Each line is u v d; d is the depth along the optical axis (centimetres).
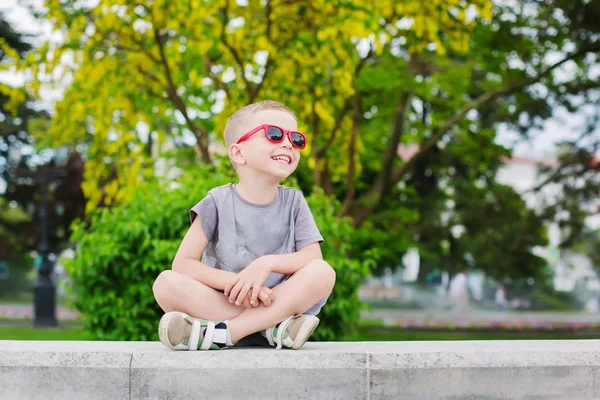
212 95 993
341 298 525
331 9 723
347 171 1095
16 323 1402
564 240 1570
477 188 1956
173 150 1117
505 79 1120
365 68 1041
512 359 232
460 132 1280
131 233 505
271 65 806
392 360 228
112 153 903
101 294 522
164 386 225
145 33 844
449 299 2367
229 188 263
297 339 241
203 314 246
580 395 233
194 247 254
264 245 256
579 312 2475
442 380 229
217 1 741
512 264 1677
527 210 1588
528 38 1093
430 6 752
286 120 260
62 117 934
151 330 512
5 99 2327
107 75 837
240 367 225
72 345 255
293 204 266
